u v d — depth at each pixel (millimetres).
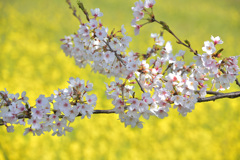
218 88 3658
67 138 7801
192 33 19688
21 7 17125
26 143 7152
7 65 10266
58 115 3064
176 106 3172
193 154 8453
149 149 8297
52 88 9398
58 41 13906
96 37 3547
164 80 3578
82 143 7906
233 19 24266
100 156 7691
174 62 3668
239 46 17766
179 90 3113
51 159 7113
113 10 20828
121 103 3164
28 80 9594
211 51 3119
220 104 11109
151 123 9297
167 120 9523
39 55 11820
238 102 11242
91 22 3330
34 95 8805
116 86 3299
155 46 3875
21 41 12477
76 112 3014
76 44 3807
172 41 16719
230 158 8586
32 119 2955
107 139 8211
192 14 23562
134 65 3334
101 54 3631
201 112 10242
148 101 3033
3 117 2895
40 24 15156
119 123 8727
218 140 9211
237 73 3223
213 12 25031
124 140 8383
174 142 8695
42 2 18484
